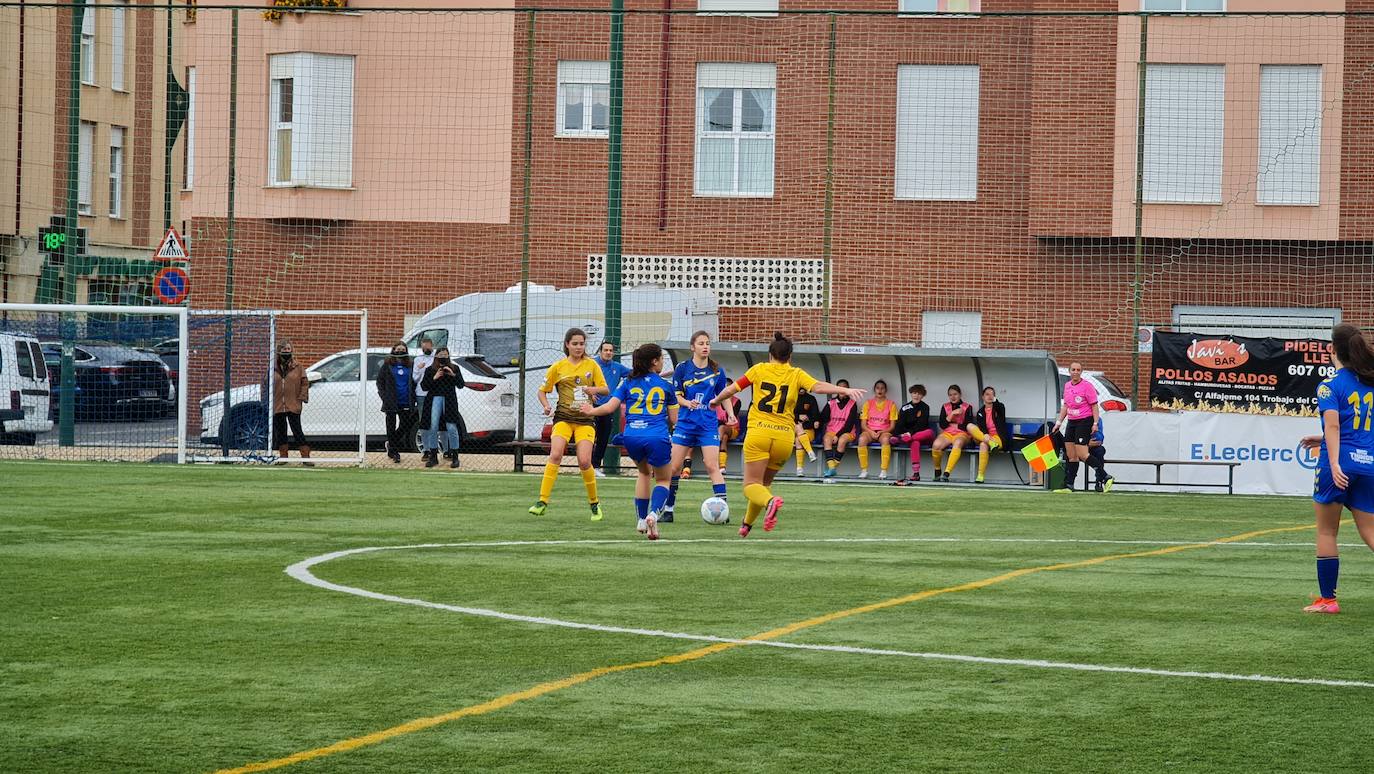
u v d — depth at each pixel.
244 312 29.78
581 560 14.92
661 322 34.44
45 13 54.97
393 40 38.12
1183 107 35.88
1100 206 36.16
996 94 36.97
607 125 38.41
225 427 30.53
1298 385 27.20
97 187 56.97
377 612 11.48
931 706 8.40
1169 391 27.72
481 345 34.41
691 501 23.00
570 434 19.27
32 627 10.73
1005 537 18.08
